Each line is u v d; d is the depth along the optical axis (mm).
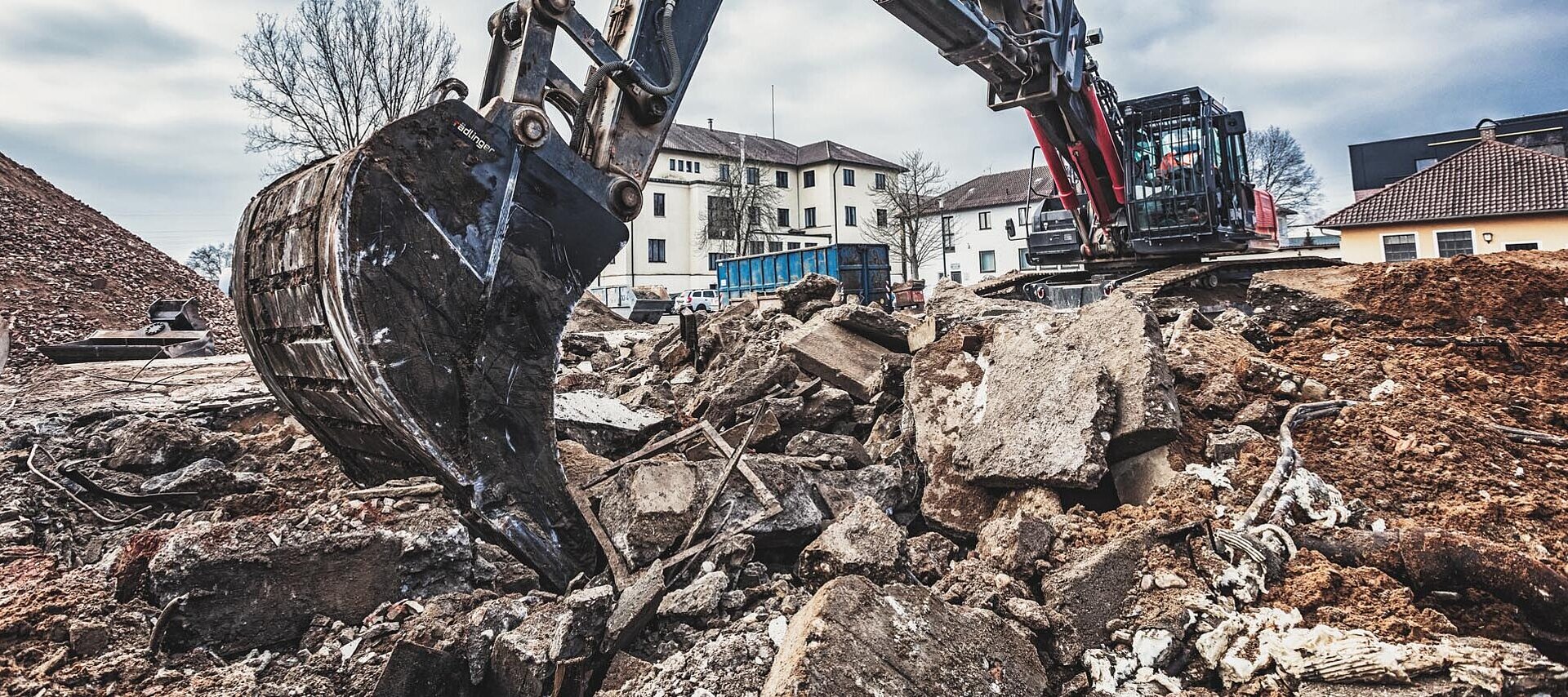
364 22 24000
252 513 4137
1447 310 6363
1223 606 3008
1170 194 10148
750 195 51625
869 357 6270
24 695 2516
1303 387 4859
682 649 2926
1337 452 4238
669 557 3518
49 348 11492
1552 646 2939
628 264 49156
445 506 3594
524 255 3336
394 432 3125
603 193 3539
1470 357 5844
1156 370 4262
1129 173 10344
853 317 6422
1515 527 3596
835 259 23641
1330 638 2602
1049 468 4039
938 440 4684
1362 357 5703
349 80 24234
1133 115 10367
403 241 3039
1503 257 6668
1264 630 2809
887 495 4449
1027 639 2895
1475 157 30422
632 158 3756
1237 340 5629
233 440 5219
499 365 3264
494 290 3250
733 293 28844
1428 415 4504
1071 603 3018
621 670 2748
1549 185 27547
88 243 20547
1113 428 4199
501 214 3268
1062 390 4379
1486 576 3059
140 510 4281
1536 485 3998
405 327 3029
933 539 3941
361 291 2939
